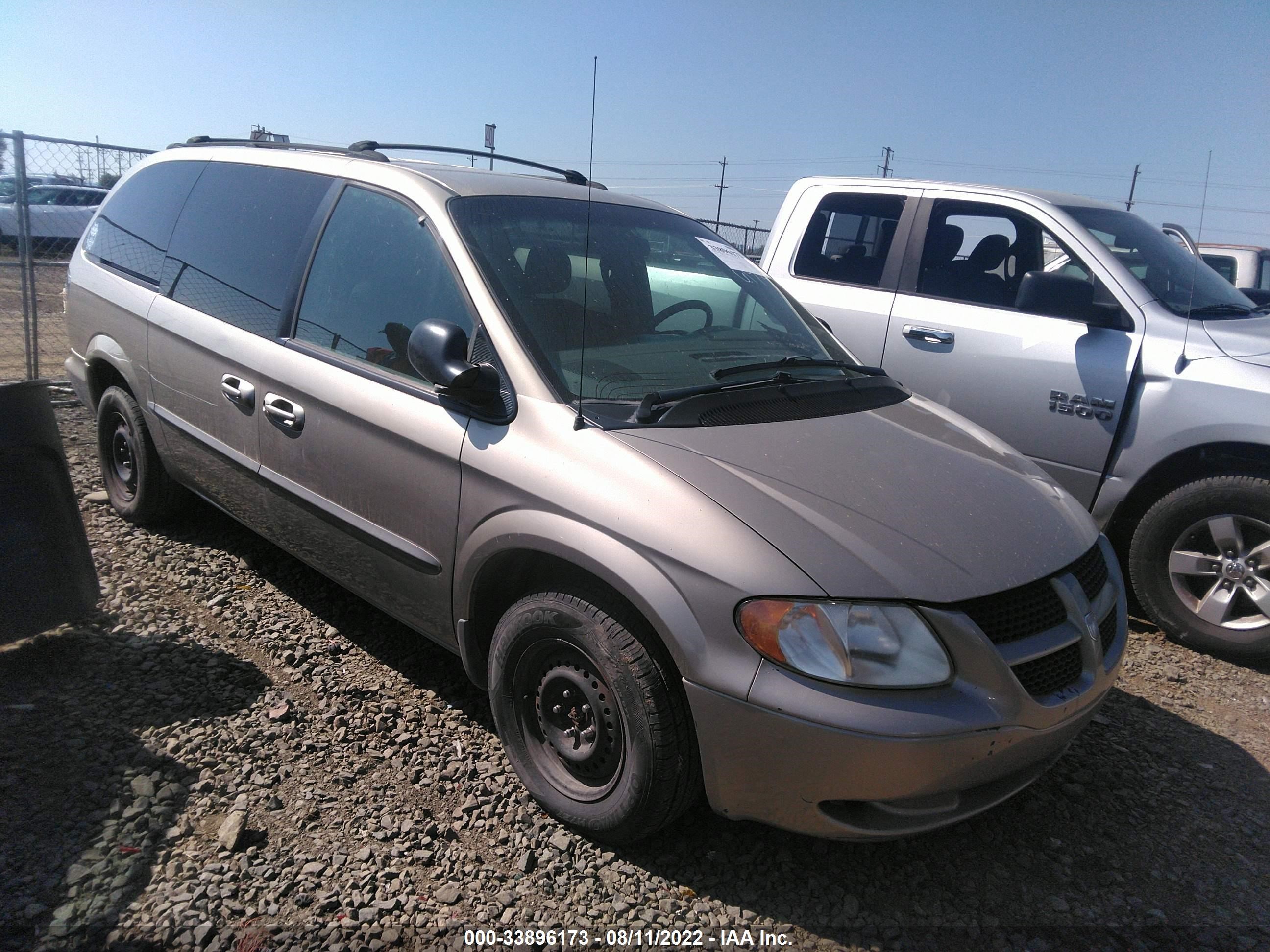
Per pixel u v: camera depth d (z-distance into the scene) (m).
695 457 2.61
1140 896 2.70
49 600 3.37
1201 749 3.52
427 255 3.22
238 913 2.34
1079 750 3.45
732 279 3.90
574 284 3.28
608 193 3.97
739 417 2.90
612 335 3.17
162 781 2.80
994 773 2.39
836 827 2.35
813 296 5.54
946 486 2.79
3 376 8.30
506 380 2.88
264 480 3.64
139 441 4.48
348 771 2.94
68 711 3.12
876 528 2.49
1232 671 4.17
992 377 4.81
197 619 3.87
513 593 2.98
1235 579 4.17
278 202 3.89
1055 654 2.54
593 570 2.51
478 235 3.19
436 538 2.97
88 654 3.50
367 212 3.50
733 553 2.35
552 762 2.80
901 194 5.41
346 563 3.42
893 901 2.61
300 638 3.78
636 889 2.56
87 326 4.78
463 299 3.06
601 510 2.52
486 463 2.79
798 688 2.26
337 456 3.29
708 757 2.40
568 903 2.49
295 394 3.43
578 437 2.68
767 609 2.30
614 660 2.50
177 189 4.54
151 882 2.41
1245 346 4.23
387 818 2.74
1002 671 2.36
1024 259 5.02
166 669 3.45
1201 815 3.11
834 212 5.67
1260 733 3.66
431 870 2.56
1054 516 2.86
